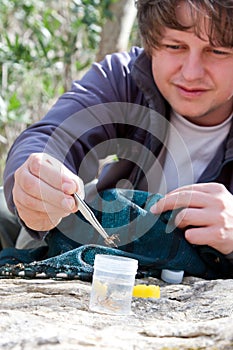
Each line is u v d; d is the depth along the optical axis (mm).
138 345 1233
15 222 2641
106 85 2465
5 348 1194
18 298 1688
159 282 1980
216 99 2248
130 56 2611
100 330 1367
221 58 2174
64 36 5688
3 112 5129
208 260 2094
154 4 2150
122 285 1614
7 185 2119
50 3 5945
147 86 2330
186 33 2117
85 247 1995
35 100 5852
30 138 2225
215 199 2061
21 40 5512
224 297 1755
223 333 1279
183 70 2188
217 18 2068
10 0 5340
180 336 1307
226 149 2332
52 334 1275
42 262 1981
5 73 5359
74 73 5570
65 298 1689
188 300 1774
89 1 5145
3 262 2162
